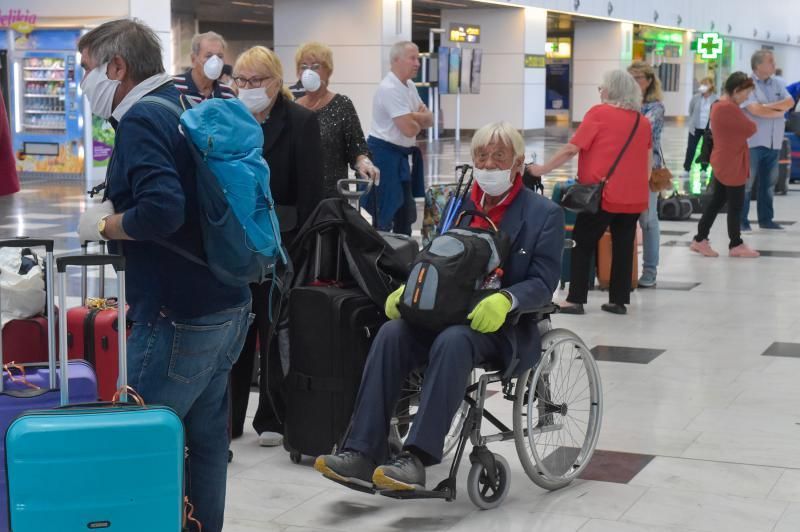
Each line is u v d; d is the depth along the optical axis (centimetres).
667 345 756
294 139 531
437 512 445
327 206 494
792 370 685
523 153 457
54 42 2019
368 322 483
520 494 466
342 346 480
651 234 980
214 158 328
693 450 525
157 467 299
